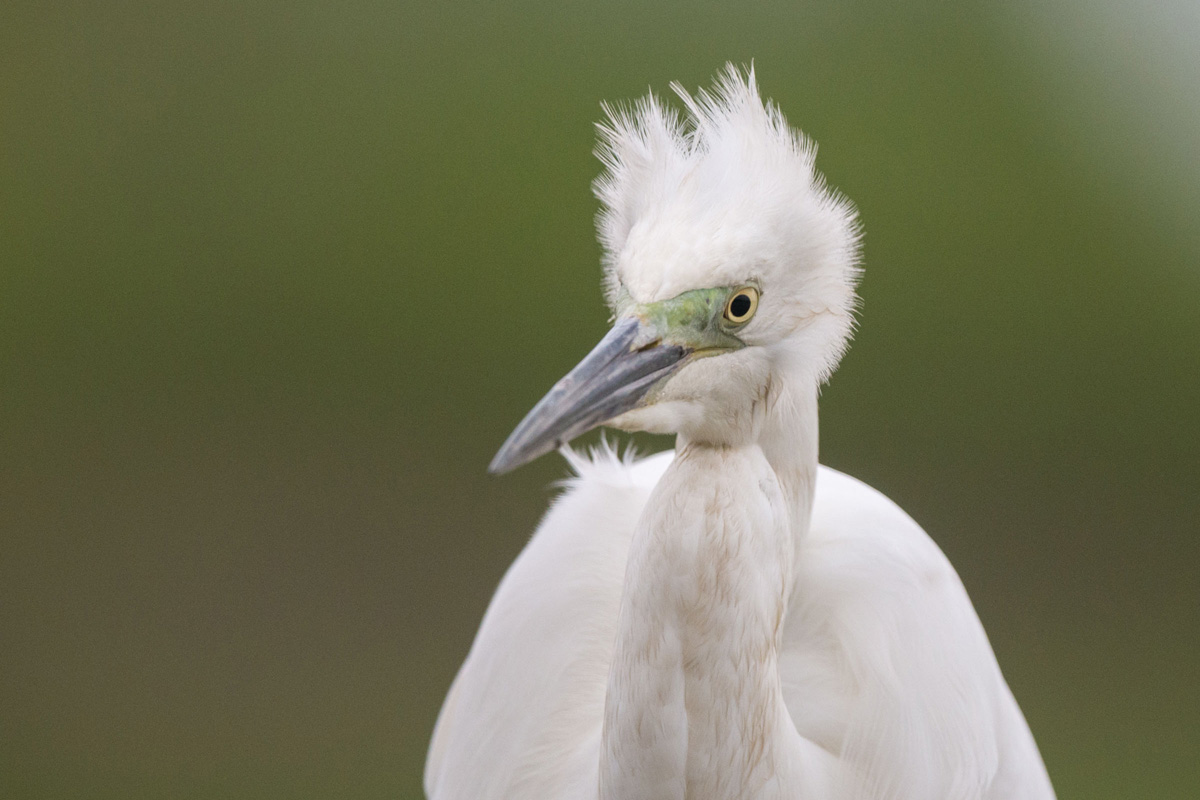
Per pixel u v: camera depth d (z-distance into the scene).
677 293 4.54
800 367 4.57
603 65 9.76
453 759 4.75
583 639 4.70
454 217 9.09
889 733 4.66
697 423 4.55
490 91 9.75
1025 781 4.72
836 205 4.59
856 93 9.45
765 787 4.57
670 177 4.56
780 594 4.57
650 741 4.56
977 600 7.00
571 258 8.84
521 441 4.53
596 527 4.73
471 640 6.78
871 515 4.71
